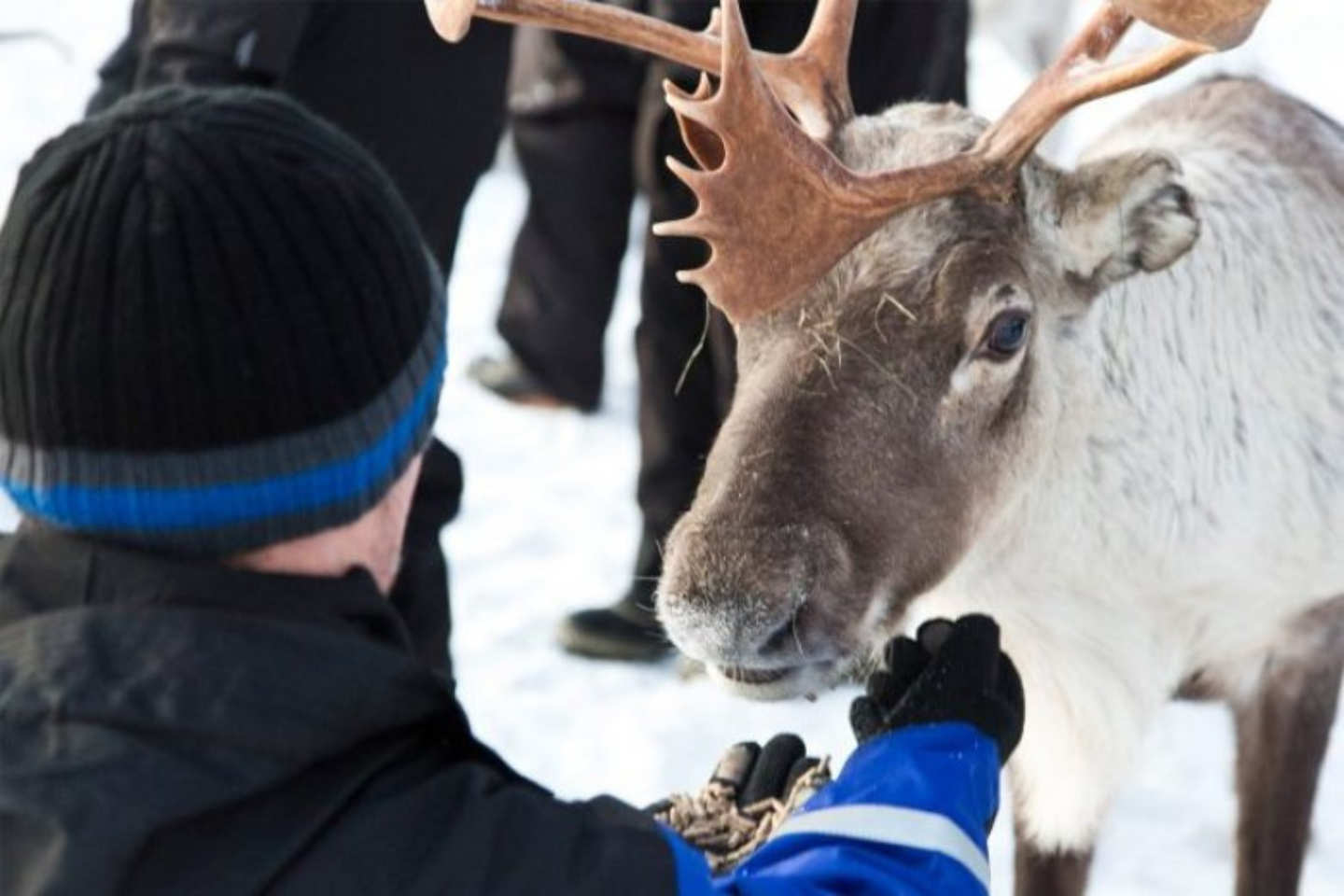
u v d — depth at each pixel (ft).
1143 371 20.71
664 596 17.52
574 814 9.72
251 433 9.25
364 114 26.81
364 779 9.50
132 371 9.08
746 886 10.02
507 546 36.24
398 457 9.84
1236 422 21.42
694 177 17.03
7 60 57.11
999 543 20.84
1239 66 34.14
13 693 9.18
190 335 9.11
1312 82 57.98
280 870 9.17
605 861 9.52
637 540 36.50
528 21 18.35
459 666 32.37
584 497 38.24
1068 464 20.65
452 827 9.46
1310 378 21.91
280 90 25.64
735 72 16.87
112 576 9.43
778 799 14.03
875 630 18.17
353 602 9.85
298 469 9.37
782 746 14.38
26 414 9.23
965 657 11.69
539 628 33.63
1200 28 16.67
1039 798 23.06
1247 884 24.18
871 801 10.73
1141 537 21.25
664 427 32.63
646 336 32.63
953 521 18.62
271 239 9.26
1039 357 19.40
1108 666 22.15
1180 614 22.29
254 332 9.19
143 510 9.27
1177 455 21.11
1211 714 31.40
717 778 14.29
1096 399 20.47
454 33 16.94
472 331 45.21
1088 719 22.39
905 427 17.94
